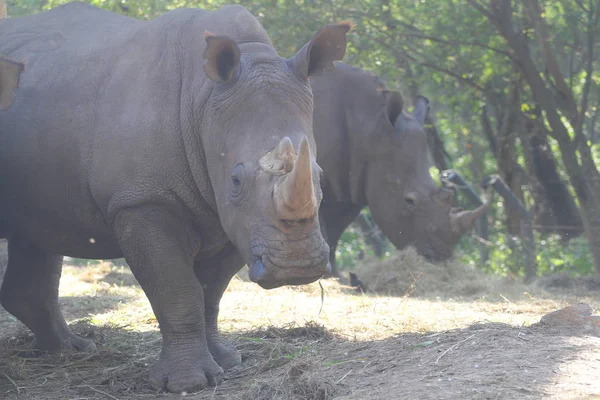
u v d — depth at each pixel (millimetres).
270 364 11133
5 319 15406
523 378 8547
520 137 28312
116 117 11070
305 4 23922
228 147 10062
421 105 21547
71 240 12141
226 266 12047
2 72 10117
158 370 10742
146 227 10750
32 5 25062
